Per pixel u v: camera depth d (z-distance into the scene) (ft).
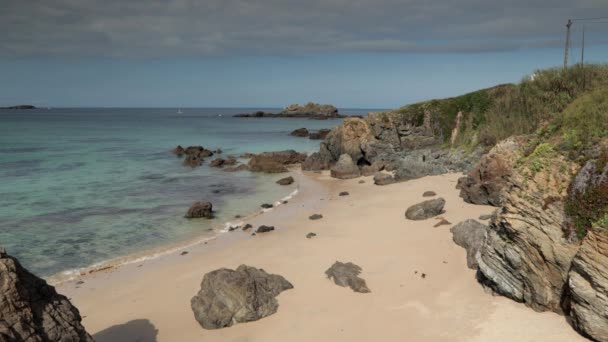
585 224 42.83
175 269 75.05
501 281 49.62
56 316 37.55
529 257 46.50
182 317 56.65
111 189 144.66
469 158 142.72
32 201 124.77
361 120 195.21
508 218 48.65
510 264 48.42
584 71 106.63
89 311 60.29
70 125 483.10
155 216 112.06
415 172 143.54
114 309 60.44
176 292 64.90
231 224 104.47
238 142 312.91
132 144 287.89
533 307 46.29
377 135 183.93
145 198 132.57
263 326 51.49
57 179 159.33
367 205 111.34
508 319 45.06
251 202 128.06
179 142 307.17
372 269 64.34
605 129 48.01
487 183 89.92
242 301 53.31
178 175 174.81
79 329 39.22
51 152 233.96
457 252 65.98
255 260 75.31
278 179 166.91
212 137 351.46
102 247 88.07
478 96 175.32
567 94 107.65
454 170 143.64
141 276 72.64
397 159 170.40
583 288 39.52
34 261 80.18
